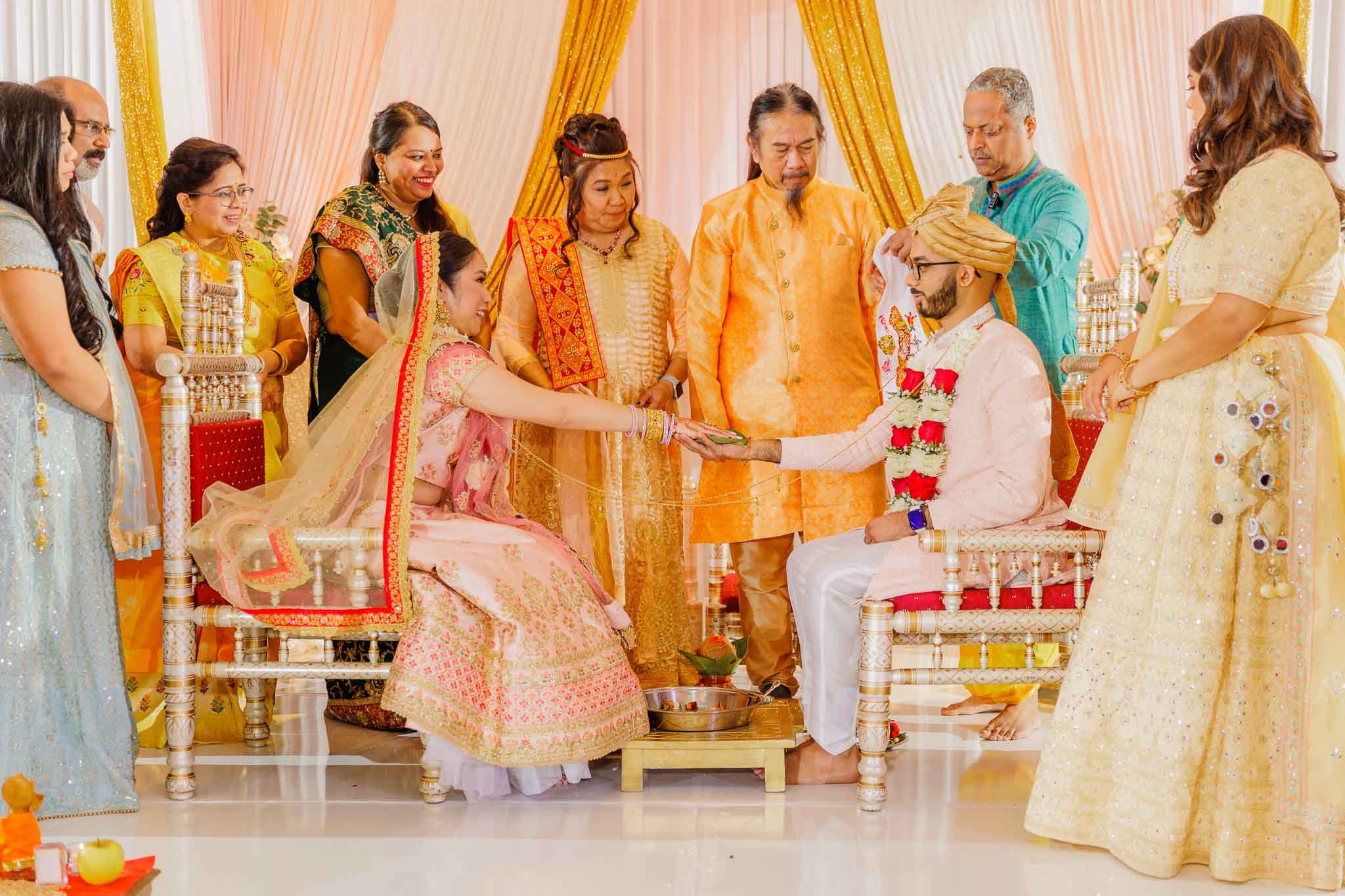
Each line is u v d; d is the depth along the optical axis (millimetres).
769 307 3934
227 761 3480
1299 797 2549
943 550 2945
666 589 4094
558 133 6031
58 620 2953
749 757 3139
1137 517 2725
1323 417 2574
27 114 2932
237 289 3855
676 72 6238
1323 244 2590
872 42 5906
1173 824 2578
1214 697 2586
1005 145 4043
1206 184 2658
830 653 3143
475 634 3051
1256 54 2598
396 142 4090
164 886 2516
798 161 3859
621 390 4012
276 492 3238
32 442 2934
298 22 5996
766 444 3465
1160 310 2814
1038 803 2773
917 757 3502
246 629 3285
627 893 2488
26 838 2346
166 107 6172
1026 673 3029
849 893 2490
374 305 4066
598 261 4016
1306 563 2570
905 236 3678
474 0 5996
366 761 3490
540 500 4051
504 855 2699
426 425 3217
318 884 2533
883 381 3760
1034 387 3045
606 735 3076
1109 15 5867
